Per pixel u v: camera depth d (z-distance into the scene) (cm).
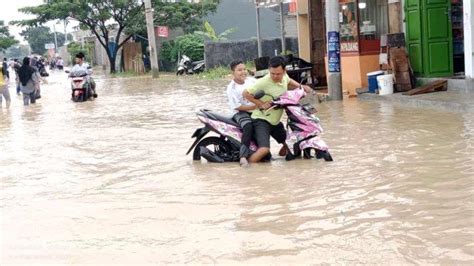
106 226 538
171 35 4322
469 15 1238
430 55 1388
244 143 781
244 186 658
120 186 700
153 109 1580
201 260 439
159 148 948
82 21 4219
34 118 1530
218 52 3353
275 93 778
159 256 452
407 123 1001
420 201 548
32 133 1230
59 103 1973
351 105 1323
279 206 567
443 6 1384
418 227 478
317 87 1714
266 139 783
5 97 1875
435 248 431
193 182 696
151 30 3366
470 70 1255
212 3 4088
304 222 512
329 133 966
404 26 1441
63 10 4081
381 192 590
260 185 657
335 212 534
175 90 2262
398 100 1280
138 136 1095
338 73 1427
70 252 473
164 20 4081
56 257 464
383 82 1370
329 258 426
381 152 785
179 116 1377
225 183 680
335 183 640
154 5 4034
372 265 407
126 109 1631
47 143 1077
